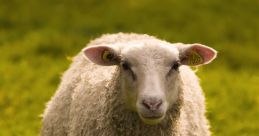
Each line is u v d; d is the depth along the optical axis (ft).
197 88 45.75
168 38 108.47
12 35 110.32
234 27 117.80
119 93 38.19
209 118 66.39
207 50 38.96
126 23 116.88
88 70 42.98
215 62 103.91
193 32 113.60
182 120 40.70
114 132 38.60
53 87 79.20
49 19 118.93
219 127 64.39
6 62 91.97
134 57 36.99
